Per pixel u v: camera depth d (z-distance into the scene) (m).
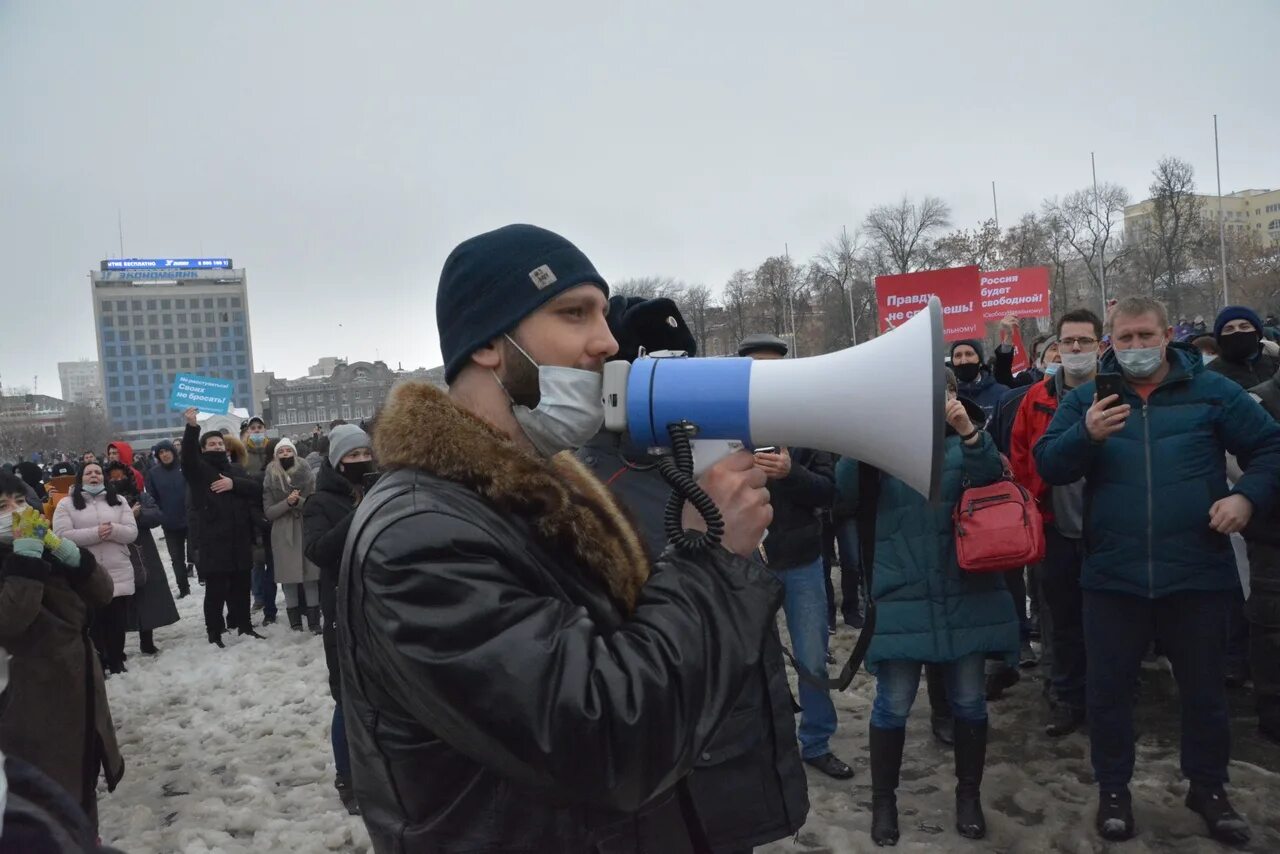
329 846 3.86
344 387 100.75
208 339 108.19
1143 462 3.32
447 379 1.47
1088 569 3.45
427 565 1.13
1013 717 4.78
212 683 6.74
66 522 7.00
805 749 4.27
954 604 3.43
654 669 1.14
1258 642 4.23
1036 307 11.48
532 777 1.09
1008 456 5.21
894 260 57.03
